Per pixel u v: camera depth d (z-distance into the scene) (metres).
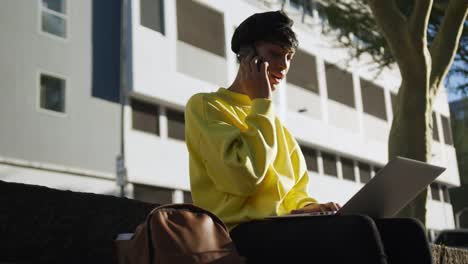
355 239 1.29
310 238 1.37
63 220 2.17
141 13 17.47
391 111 28.56
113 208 2.37
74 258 2.18
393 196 1.58
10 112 14.54
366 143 26.47
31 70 15.15
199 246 1.30
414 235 1.55
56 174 15.13
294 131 22.66
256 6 21.34
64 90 15.74
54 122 15.35
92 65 16.47
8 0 14.98
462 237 13.32
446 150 33.00
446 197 33.31
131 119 17.03
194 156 1.71
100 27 16.89
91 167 15.85
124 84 16.94
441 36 6.54
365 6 8.12
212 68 19.25
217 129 1.63
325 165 24.81
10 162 14.31
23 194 2.05
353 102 26.19
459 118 34.50
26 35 15.22
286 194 1.75
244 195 1.59
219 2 20.05
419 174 1.58
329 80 24.83
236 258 1.34
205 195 1.68
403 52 6.08
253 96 1.72
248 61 1.76
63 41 15.98
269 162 1.59
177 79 18.03
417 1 6.00
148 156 17.20
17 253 2.00
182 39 18.58
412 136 6.23
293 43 1.83
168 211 1.33
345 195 25.45
